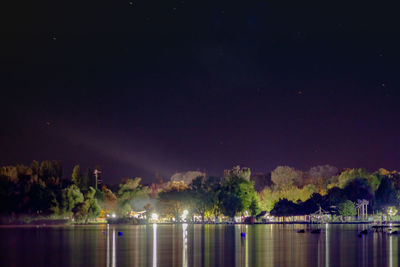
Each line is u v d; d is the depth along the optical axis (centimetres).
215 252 10975
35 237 14462
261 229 18900
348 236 15225
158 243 12794
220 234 16038
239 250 11312
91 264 9294
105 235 15350
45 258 10006
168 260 9762
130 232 16962
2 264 9300
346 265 9294
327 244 12644
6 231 17100
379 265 9319
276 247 11950
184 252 10931
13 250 11256
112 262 9512
